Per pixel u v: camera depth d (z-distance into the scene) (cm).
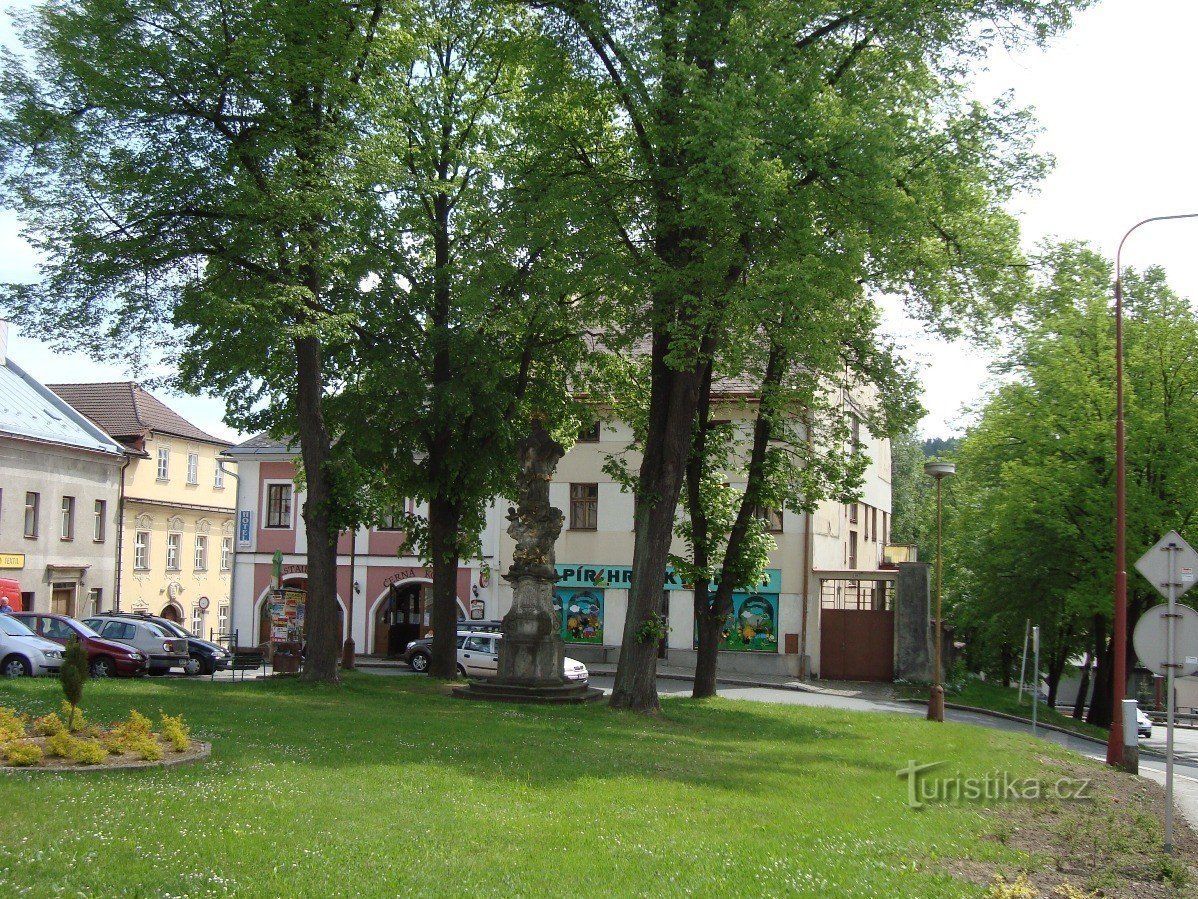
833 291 1858
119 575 5034
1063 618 3950
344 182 2147
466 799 1091
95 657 2945
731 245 1880
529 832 964
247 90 2073
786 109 1830
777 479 2755
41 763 1049
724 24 1950
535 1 2066
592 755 1469
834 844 1015
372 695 2188
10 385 4662
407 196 2527
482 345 2625
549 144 2162
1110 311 3606
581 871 845
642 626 2150
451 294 2611
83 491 4759
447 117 2691
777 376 2514
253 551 5059
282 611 2747
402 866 817
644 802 1162
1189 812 1587
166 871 751
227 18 2094
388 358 2570
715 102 1761
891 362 2539
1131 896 942
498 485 2795
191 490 5900
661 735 1803
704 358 1997
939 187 2025
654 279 1961
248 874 765
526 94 2170
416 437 2750
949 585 5184
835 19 2003
